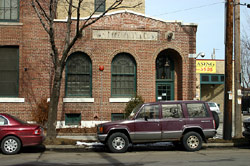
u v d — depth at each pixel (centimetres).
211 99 3159
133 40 1728
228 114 1366
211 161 917
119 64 1745
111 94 1728
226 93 1376
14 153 1064
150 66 1736
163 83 1827
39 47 1655
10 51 1666
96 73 1689
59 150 1201
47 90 1647
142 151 1174
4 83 1658
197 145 1148
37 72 1647
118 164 875
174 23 1758
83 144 1258
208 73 2955
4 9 1673
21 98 1622
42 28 1661
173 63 1839
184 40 1764
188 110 1155
